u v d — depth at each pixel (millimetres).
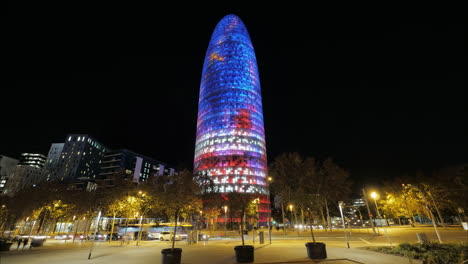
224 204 74125
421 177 59281
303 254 19969
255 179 101938
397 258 17312
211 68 133375
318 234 45469
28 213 57875
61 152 170875
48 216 68875
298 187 60125
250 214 68875
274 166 63688
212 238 45219
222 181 99250
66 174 158625
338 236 40844
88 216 67500
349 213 88312
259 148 112688
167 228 50094
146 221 72500
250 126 114938
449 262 15734
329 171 61375
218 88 124062
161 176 47031
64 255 22719
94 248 29297
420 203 58375
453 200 57875
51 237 64375
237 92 122062
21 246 36844
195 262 17625
